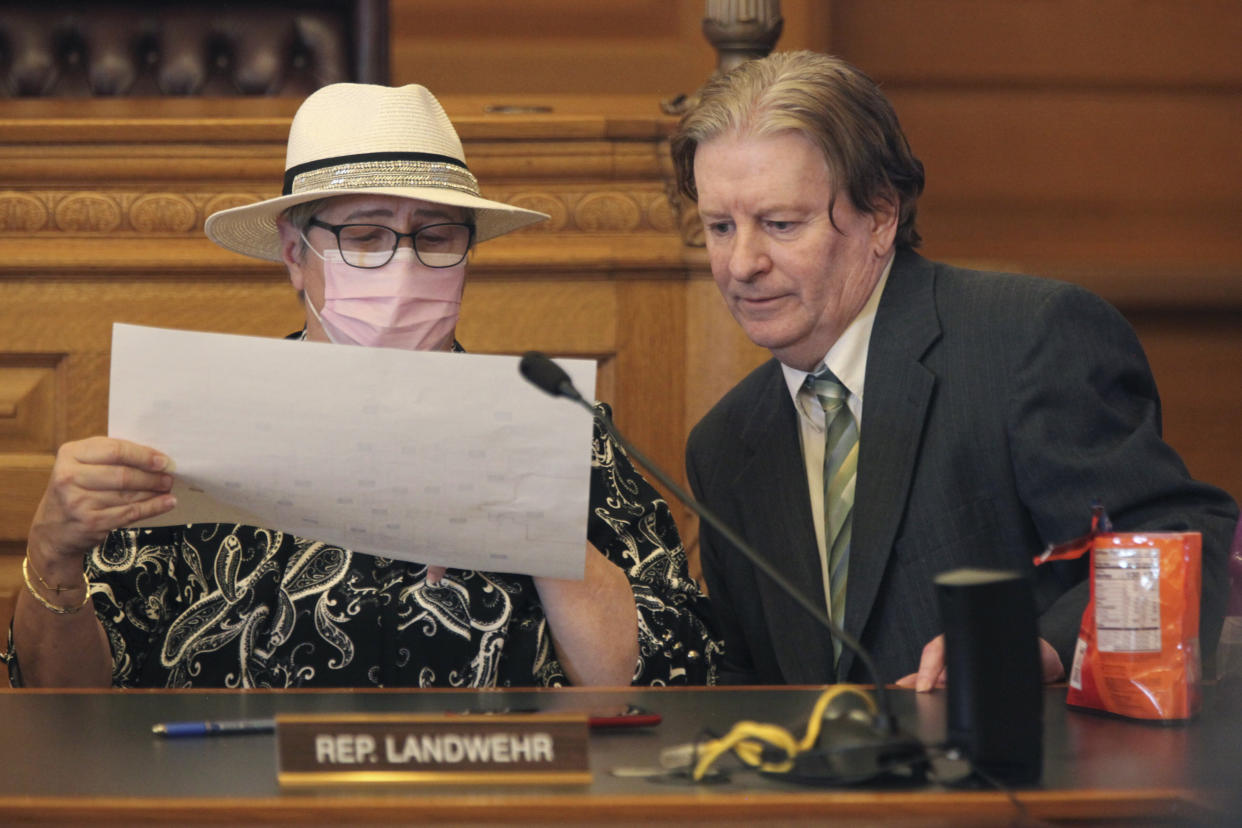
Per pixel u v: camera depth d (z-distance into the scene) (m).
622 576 6.14
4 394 9.30
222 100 11.13
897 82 17.64
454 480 5.13
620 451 6.87
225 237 6.83
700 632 6.26
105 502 5.15
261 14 14.80
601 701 4.85
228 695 5.04
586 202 9.46
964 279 6.52
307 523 5.35
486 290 9.38
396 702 4.85
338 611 6.07
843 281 6.29
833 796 3.49
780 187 6.02
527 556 5.28
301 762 3.71
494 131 9.44
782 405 6.79
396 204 6.16
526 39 18.02
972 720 3.71
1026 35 17.31
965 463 6.17
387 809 3.44
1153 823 3.50
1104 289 15.66
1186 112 17.28
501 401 5.01
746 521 6.69
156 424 5.13
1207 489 5.83
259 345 5.03
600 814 3.45
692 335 9.45
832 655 6.33
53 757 4.05
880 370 6.36
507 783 3.70
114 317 9.30
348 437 5.09
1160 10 17.14
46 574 5.46
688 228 9.40
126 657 6.03
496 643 6.04
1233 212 17.33
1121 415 6.08
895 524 6.14
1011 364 6.13
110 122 9.35
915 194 6.51
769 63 6.27
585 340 9.41
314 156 6.30
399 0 17.92
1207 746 4.09
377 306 6.15
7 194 9.35
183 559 6.22
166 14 14.77
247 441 5.13
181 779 3.77
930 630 6.08
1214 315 15.51
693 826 3.44
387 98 6.41
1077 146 17.39
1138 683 4.44
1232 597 5.68
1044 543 6.09
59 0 14.70
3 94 14.55
